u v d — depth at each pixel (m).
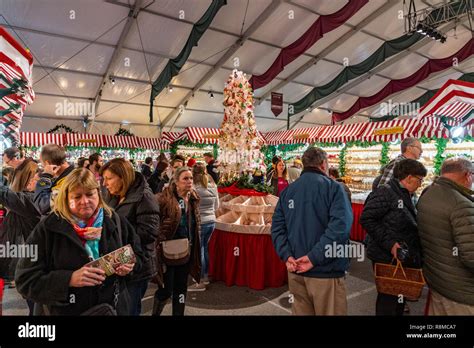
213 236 3.92
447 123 6.37
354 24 10.73
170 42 9.77
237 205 3.89
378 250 2.41
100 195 1.58
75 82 10.85
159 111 13.77
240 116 5.02
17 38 8.48
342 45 11.63
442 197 1.87
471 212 1.75
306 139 10.43
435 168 6.96
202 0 8.26
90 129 13.34
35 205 2.35
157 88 11.42
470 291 1.79
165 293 2.52
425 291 3.53
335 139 9.22
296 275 2.04
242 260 3.66
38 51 9.11
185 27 9.27
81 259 1.44
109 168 2.09
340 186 2.00
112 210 1.68
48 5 7.70
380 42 11.62
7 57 1.98
